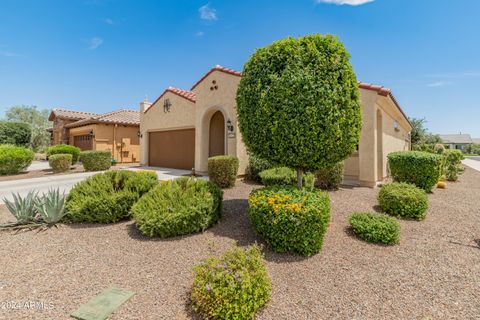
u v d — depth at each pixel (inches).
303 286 136.6
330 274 147.9
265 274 125.0
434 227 220.8
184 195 212.7
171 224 188.5
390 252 174.4
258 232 181.0
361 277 145.0
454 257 168.6
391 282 140.4
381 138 444.8
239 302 109.7
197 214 195.9
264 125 205.9
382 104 438.6
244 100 221.9
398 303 123.0
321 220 166.9
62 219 224.8
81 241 186.2
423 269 153.7
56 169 569.9
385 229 186.1
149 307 116.5
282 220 164.7
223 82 476.1
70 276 140.6
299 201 173.2
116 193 230.2
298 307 120.0
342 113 198.4
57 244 181.0
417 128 1093.1
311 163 205.0
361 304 122.3
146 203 208.8
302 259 164.2
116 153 820.0
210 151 529.3
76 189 240.2
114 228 211.8
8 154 538.3
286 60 206.5
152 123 688.4
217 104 485.1
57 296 122.8
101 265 153.1
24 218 214.7
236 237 192.1
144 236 194.7
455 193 370.9
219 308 108.0
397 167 367.9
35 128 1391.5
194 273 137.6
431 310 118.0
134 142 871.1
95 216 219.1
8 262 154.6
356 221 201.2
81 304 117.3
